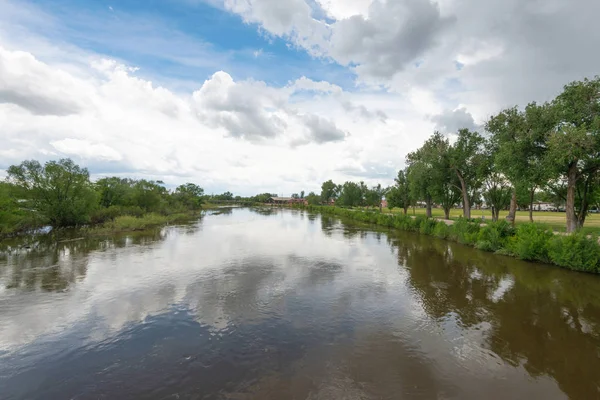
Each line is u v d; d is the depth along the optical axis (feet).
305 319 31.96
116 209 138.51
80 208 112.98
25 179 105.50
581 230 56.70
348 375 22.11
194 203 266.98
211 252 68.44
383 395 19.93
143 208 161.99
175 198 238.07
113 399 19.49
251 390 20.27
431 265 57.00
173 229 115.75
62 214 110.52
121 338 27.55
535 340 27.86
